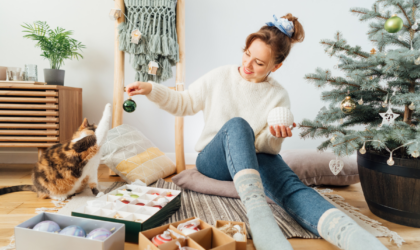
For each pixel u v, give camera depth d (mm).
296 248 797
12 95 1416
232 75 1127
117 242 656
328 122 1153
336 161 1034
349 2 1926
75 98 1620
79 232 660
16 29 1728
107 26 1793
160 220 872
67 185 1090
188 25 1851
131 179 1379
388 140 1008
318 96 1975
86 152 1087
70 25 1770
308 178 1430
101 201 887
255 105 1104
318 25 1930
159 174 1494
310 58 1949
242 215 1010
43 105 1422
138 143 1531
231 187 1191
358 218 1015
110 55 1807
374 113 1106
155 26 1519
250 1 1871
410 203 943
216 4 1853
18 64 1749
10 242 762
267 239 637
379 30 1133
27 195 1182
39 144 1450
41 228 662
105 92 1818
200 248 600
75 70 1792
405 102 947
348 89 1097
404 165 925
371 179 1033
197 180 1236
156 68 1471
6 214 971
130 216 817
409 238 877
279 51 937
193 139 1918
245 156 790
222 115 1093
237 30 1882
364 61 1076
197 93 1104
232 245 635
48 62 1764
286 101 1142
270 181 963
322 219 740
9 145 1433
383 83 1626
